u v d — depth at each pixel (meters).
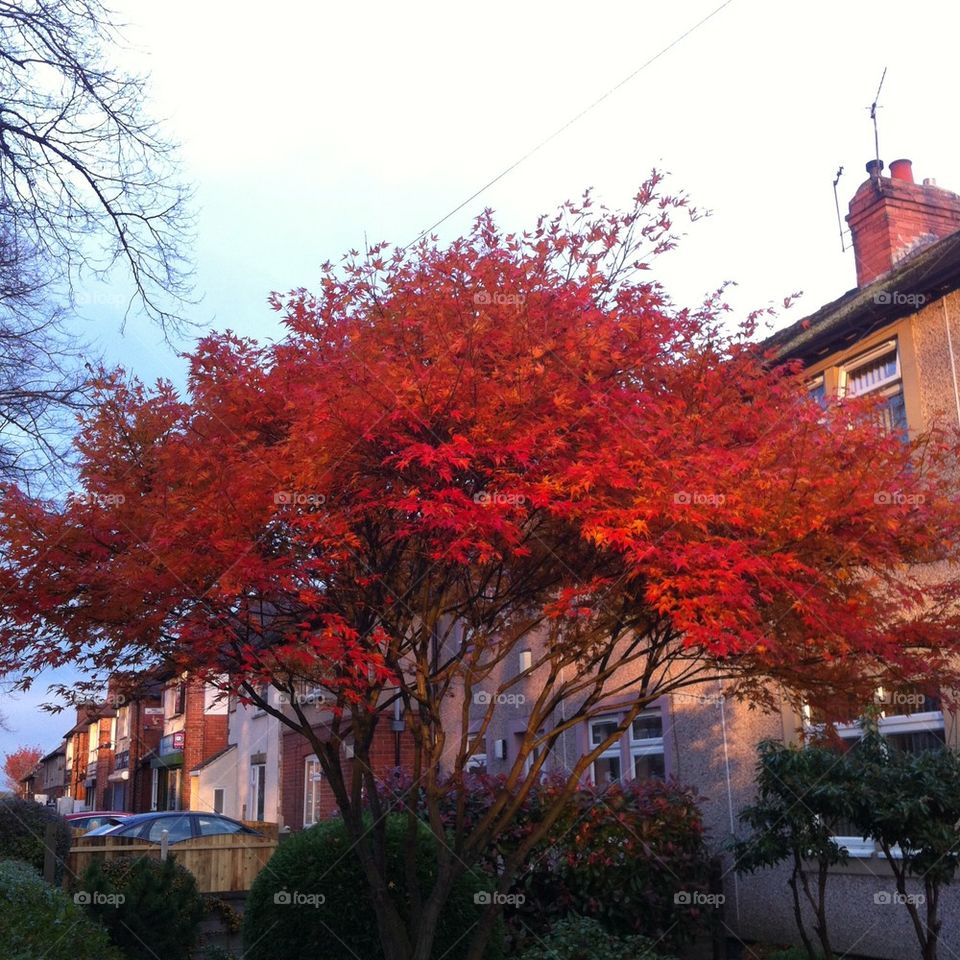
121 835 16.59
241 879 15.12
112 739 46.12
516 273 6.65
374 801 7.79
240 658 6.50
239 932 13.20
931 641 6.44
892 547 6.14
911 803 7.62
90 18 8.53
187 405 7.23
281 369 6.95
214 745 30.94
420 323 6.55
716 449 6.17
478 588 7.26
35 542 6.29
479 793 10.57
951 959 8.73
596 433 6.15
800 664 6.52
